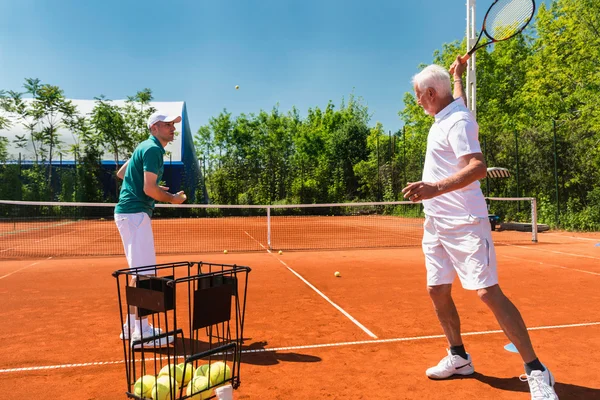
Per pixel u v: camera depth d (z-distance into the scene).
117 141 28.52
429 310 4.97
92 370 3.25
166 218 26.16
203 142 36.50
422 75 3.00
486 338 3.94
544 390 2.57
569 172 16.80
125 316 4.80
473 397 2.78
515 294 5.69
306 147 37.19
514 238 13.23
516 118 26.03
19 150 28.80
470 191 2.79
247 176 29.44
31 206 25.45
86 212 26.81
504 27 3.71
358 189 29.14
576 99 19.03
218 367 2.34
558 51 19.75
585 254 9.52
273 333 4.14
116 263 8.90
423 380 3.06
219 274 2.36
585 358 3.43
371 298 5.57
